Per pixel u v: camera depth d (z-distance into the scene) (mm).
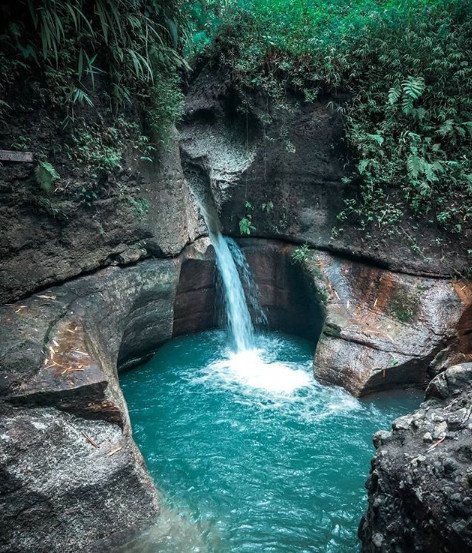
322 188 7105
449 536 2539
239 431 5305
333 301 6672
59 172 4766
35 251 4664
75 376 3707
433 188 6316
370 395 5891
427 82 6488
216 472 4652
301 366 6828
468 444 2846
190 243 6918
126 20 5047
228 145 7910
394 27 6645
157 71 5848
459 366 3469
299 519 4082
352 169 6750
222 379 6465
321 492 4406
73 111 4746
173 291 6371
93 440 3617
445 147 6434
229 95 7891
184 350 7293
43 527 3260
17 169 4367
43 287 4809
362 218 6754
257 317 7996
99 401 3707
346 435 5234
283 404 5824
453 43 6336
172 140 6547
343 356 6113
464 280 6219
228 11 7781
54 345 4035
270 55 7184
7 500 3148
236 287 7656
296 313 7688
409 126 6512
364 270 6742
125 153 5531
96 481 3459
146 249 6023
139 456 3943
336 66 6719
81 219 5078
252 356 7199
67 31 4543
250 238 7797
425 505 2703
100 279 5359
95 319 4898
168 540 3689
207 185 8000
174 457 4867
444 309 6016
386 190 6555
